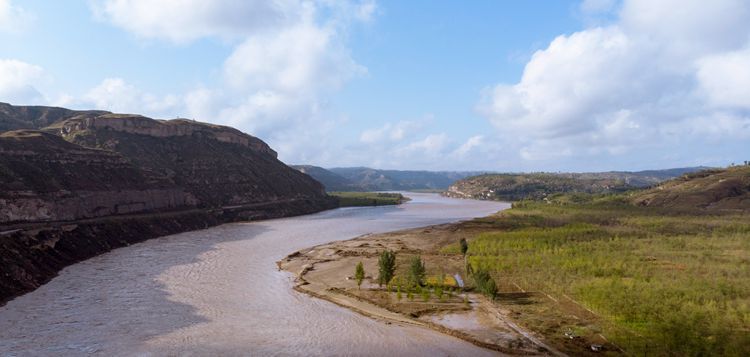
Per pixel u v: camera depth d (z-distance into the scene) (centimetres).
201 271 7712
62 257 7944
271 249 10256
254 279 7325
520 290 6612
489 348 4606
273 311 5712
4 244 6688
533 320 5341
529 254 8856
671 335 4544
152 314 5384
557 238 10706
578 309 5709
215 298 6169
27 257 6956
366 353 4478
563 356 4391
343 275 7712
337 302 6138
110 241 9838
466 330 5091
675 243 10012
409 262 8819
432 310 5781
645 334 4725
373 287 6900
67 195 10294
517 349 4562
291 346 4591
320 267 8362
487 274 6625
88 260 8381
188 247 10112
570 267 7606
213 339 4684
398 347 4634
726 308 5381
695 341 4400
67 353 4188
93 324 4969
